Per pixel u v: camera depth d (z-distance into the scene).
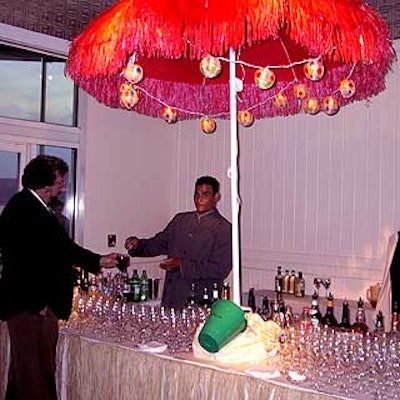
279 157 4.61
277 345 2.09
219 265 3.53
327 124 4.35
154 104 2.81
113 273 4.39
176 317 2.56
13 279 2.62
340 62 2.37
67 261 2.71
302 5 1.77
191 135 5.15
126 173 4.84
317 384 1.81
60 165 2.83
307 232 4.44
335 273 4.27
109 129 4.71
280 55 2.72
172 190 5.20
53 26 4.27
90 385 2.39
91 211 4.59
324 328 2.45
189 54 2.19
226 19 1.80
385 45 2.02
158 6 1.87
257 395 1.87
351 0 1.96
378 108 4.09
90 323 2.60
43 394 2.58
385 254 4.03
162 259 5.01
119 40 1.92
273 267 4.61
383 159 4.07
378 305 3.51
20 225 2.64
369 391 1.75
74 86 4.56
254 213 4.75
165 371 2.11
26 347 2.61
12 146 4.17
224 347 2.01
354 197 4.20
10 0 4.01
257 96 2.87
